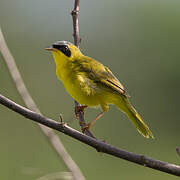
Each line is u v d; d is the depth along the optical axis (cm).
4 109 1429
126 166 1398
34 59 1661
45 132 711
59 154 700
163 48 1669
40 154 1346
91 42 1739
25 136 1402
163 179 1345
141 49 1683
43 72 1650
